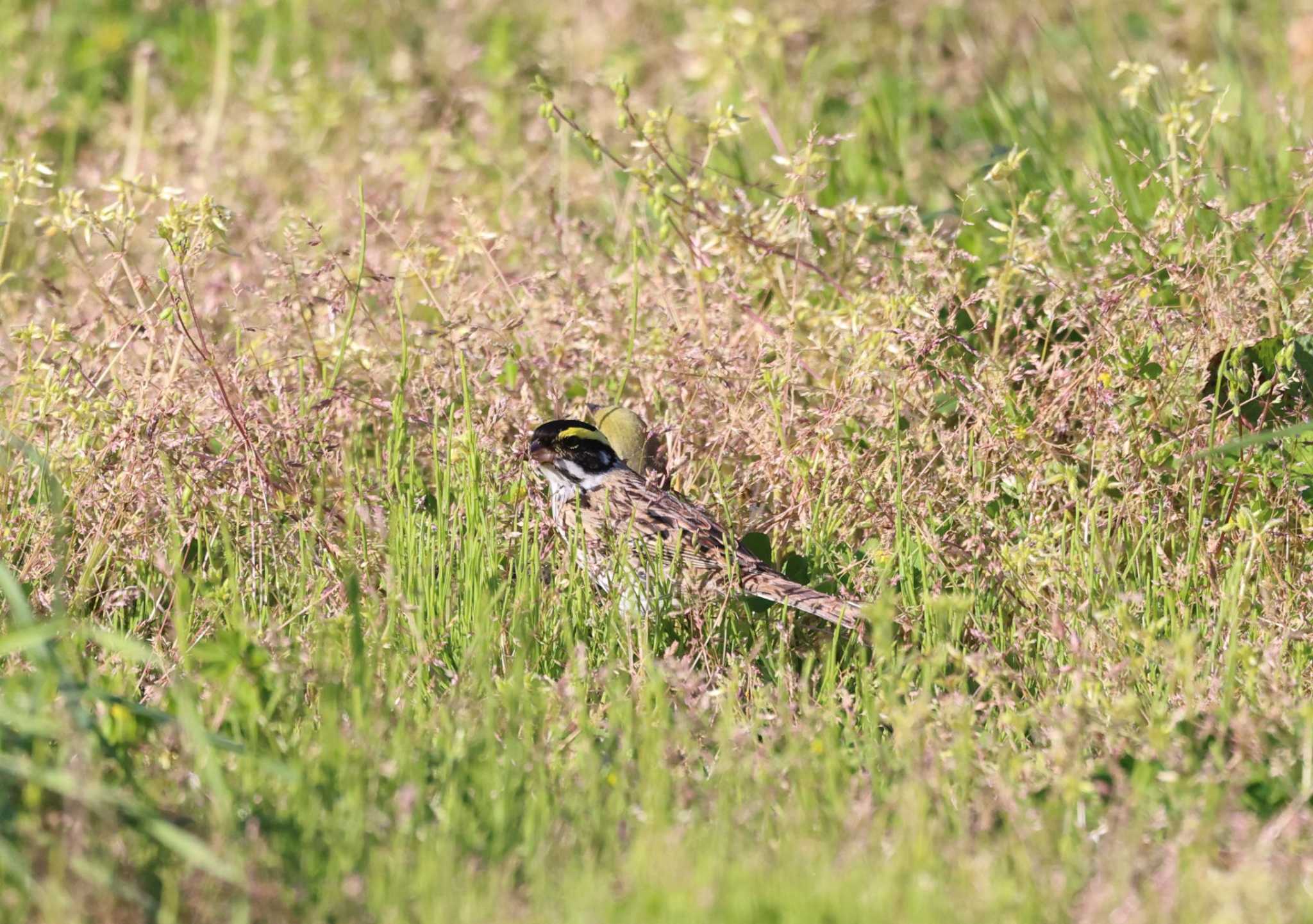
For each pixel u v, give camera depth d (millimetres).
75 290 14180
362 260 12367
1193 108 17047
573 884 6891
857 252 13727
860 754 8555
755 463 11859
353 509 10977
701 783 8148
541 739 8438
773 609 10359
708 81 19344
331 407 11906
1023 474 11148
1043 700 8859
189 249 11617
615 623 10055
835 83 21250
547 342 13055
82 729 7340
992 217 15523
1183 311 11656
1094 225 14305
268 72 21141
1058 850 7402
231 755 8062
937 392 11758
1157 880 6992
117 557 10719
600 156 13117
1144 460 10977
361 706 8180
